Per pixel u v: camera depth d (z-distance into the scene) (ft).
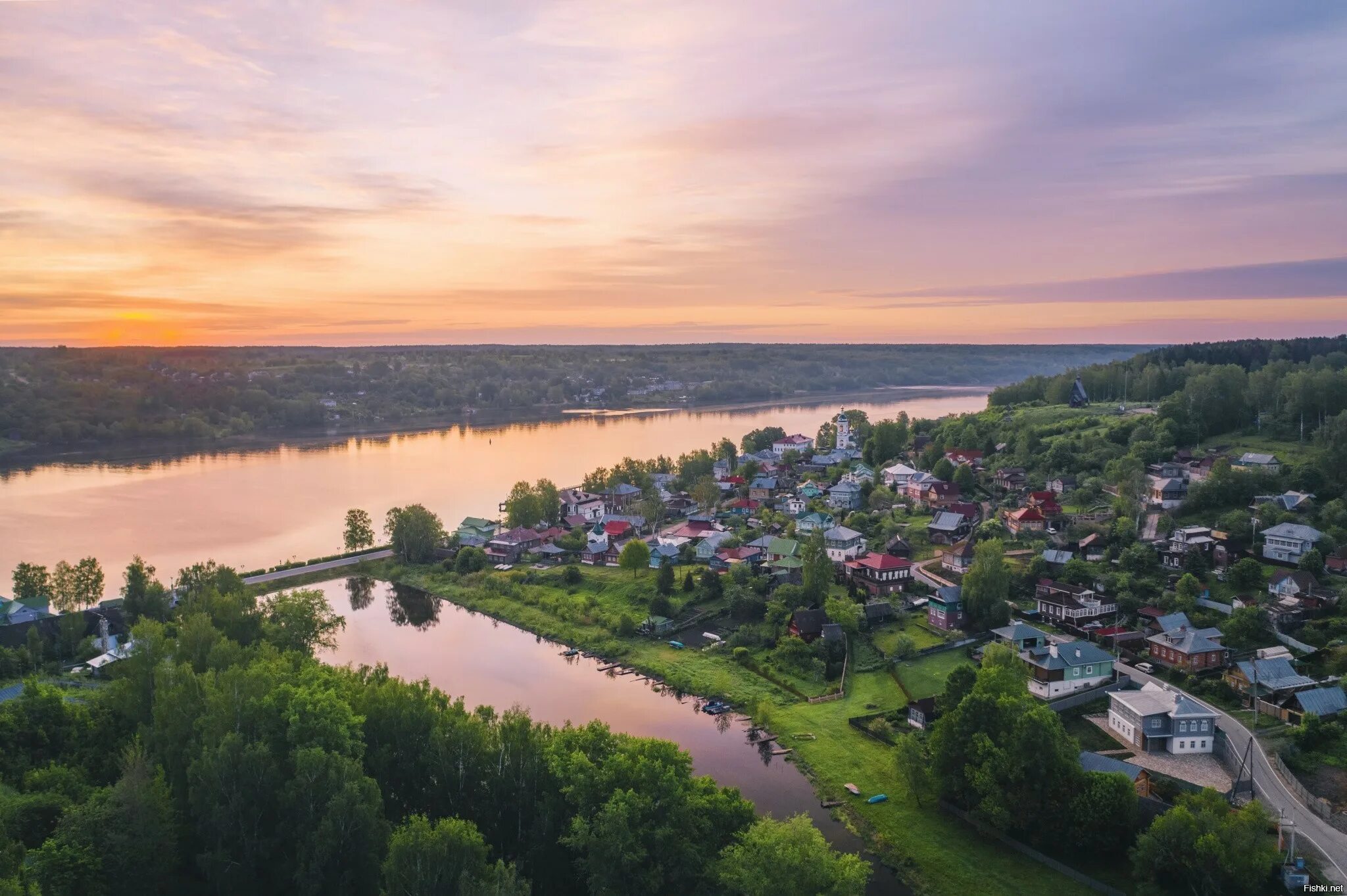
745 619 487.20
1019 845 274.36
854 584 508.53
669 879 229.45
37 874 203.82
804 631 442.91
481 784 255.70
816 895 216.13
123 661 335.26
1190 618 410.31
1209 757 314.14
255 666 277.64
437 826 218.18
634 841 225.76
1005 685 306.76
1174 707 319.27
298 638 396.37
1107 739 331.36
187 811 249.96
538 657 465.06
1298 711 325.42
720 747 353.10
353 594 595.47
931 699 355.15
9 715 294.25
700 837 241.35
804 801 310.65
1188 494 548.31
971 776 286.25
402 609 561.43
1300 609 398.62
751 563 575.79
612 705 396.78
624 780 242.58
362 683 306.96
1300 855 248.73
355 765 238.68
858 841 288.10
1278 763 296.30
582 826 230.27
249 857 233.55
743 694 400.47
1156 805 269.85
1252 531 483.51
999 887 258.78
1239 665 350.64
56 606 485.15
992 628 437.99
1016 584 478.59
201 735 260.01
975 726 292.40
